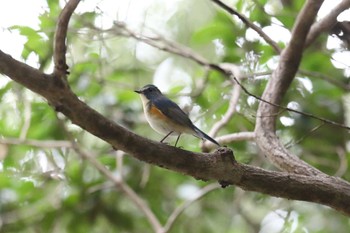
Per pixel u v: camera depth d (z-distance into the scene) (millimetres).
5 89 12148
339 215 12969
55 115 12062
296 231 12992
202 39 12352
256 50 12047
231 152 6551
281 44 11867
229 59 12320
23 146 12688
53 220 12320
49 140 12680
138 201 11961
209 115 12641
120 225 12805
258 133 8711
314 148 12188
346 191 6875
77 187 12539
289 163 7809
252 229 13242
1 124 12656
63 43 5695
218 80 12938
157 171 13352
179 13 15922
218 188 13250
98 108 12773
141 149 6172
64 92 5699
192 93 12805
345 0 10320
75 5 5727
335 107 12211
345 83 12320
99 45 12609
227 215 13391
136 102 12977
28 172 12578
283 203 13164
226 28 12117
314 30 10531
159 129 8641
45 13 11398
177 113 8508
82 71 12555
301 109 12062
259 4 11562
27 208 12383
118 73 13281
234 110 10977
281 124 12031
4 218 12281
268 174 6734
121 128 6008
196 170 6453
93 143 13469
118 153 12586
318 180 6898
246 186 6707
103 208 12742
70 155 13211
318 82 12070
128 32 12219
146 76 14461
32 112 12383
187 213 13430
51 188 12617
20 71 5574
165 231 11414
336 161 12273
